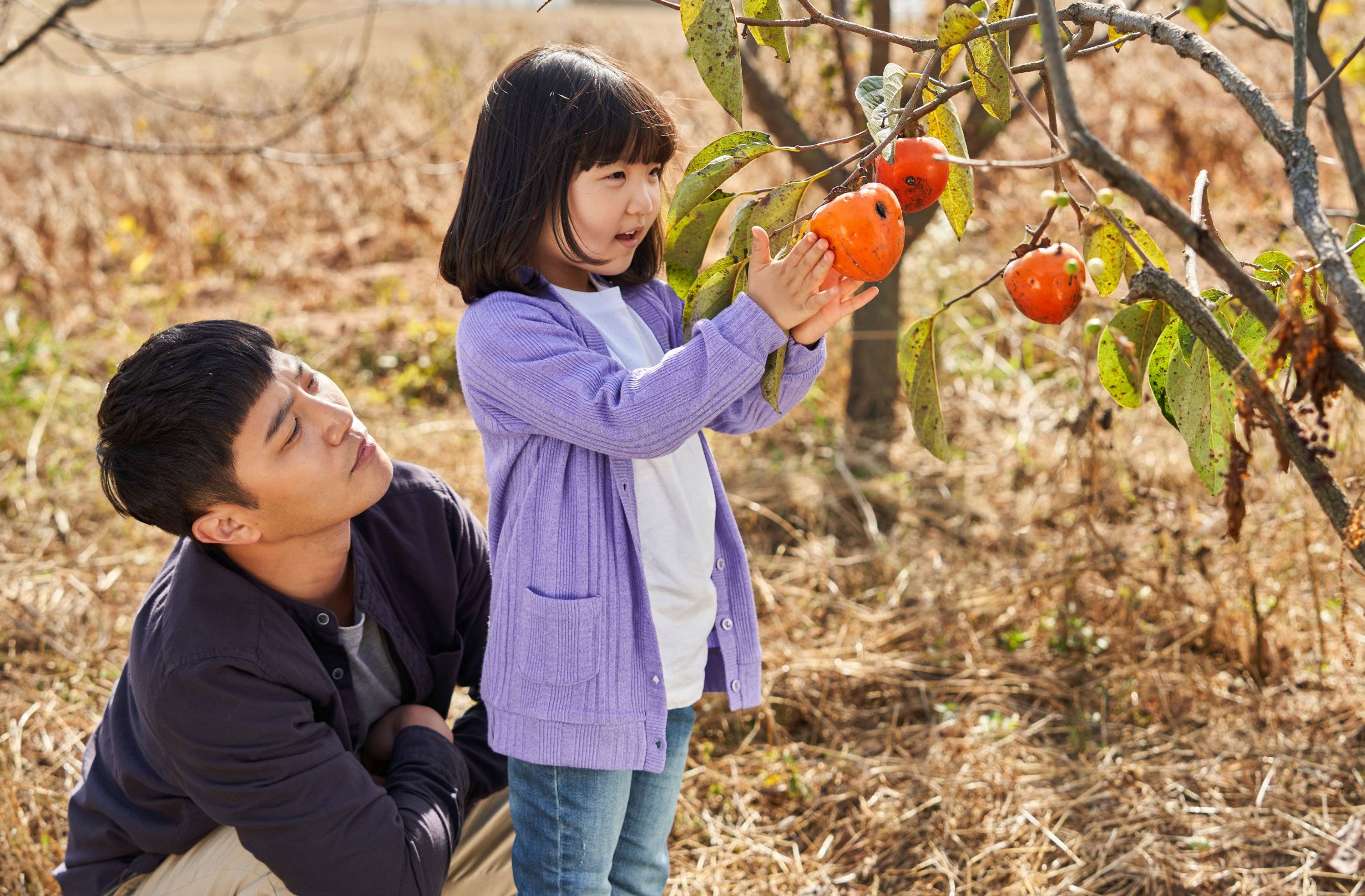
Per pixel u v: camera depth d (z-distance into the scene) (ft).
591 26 56.03
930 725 9.16
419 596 6.26
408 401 16.81
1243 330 3.70
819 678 9.77
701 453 5.97
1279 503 10.78
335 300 21.44
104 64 11.10
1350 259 3.70
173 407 4.93
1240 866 7.40
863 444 13.96
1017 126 20.11
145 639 5.44
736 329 4.45
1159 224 15.83
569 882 5.48
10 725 9.10
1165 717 8.97
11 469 14.60
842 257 4.09
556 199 5.18
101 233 24.99
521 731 5.42
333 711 5.69
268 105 37.83
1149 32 3.27
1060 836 7.87
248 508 5.13
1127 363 3.90
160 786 5.68
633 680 5.41
